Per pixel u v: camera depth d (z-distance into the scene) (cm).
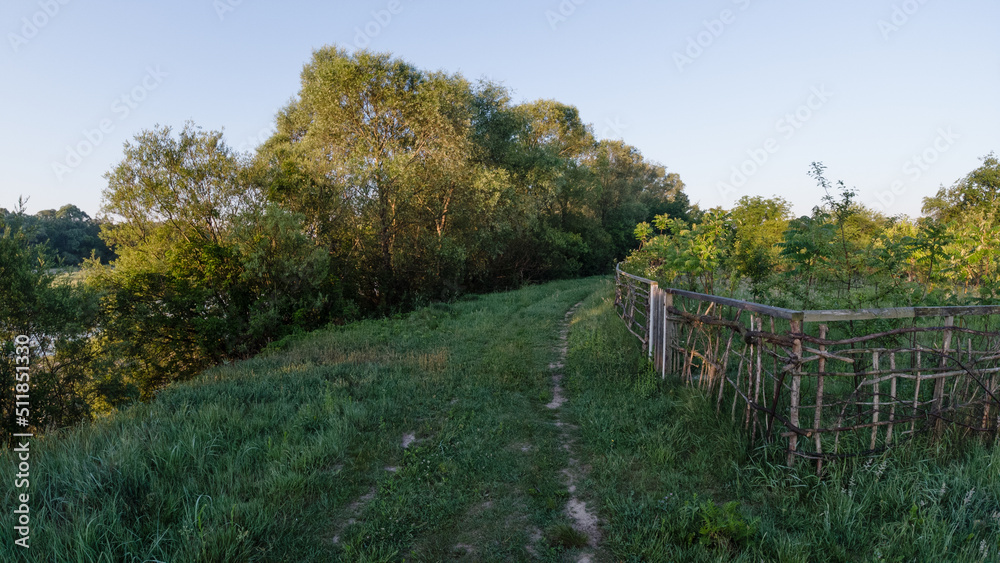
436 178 2056
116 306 1369
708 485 402
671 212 5153
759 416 468
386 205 1891
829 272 787
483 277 2664
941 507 345
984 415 438
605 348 861
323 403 595
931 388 462
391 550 325
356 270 1883
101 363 1052
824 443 407
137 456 418
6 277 918
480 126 2702
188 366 1550
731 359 643
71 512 338
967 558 288
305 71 2236
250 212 1566
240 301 1554
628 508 369
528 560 323
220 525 331
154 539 316
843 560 303
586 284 2762
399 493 403
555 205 3522
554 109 3756
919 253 756
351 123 2019
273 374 776
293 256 1542
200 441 462
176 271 1498
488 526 365
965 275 866
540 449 495
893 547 305
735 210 1353
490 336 1102
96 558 296
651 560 308
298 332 1449
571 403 634
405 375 763
